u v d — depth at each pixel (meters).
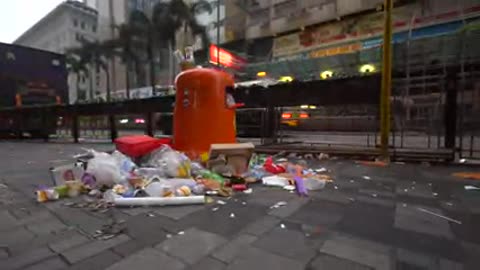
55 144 13.97
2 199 3.65
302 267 1.91
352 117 14.87
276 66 16.28
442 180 4.53
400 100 7.67
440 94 6.70
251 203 3.40
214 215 2.98
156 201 3.31
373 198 3.56
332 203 3.37
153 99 11.96
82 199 3.61
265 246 2.23
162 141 5.93
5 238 2.42
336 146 8.47
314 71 14.65
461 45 6.75
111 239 2.39
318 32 26.72
